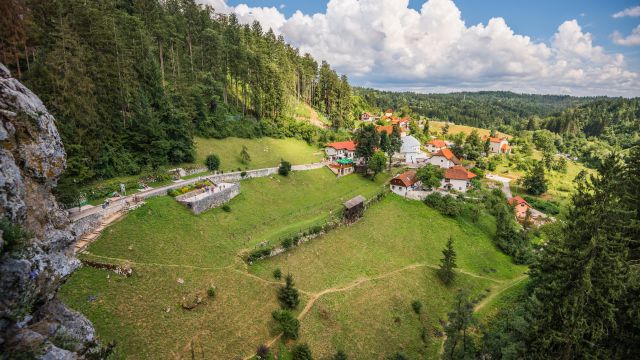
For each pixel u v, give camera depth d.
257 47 135.75
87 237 45.28
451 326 43.75
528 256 84.00
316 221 76.44
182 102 88.81
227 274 51.75
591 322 33.03
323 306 54.94
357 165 117.31
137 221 51.81
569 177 157.12
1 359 17.31
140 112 71.06
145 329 38.47
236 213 69.31
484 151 173.25
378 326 55.31
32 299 19.94
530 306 42.06
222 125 99.50
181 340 39.81
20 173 22.09
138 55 83.88
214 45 112.50
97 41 66.94
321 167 108.44
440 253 80.56
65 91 56.81
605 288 32.53
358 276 65.19
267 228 69.56
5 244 18.52
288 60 146.62
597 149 199.12
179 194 63.97
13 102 23.00
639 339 31.98
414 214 93.75
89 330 25.31
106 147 64.12
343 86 167.50
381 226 84.44
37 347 18.56
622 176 35.69
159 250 49.38
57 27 58.81
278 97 122.88
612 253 32.06
